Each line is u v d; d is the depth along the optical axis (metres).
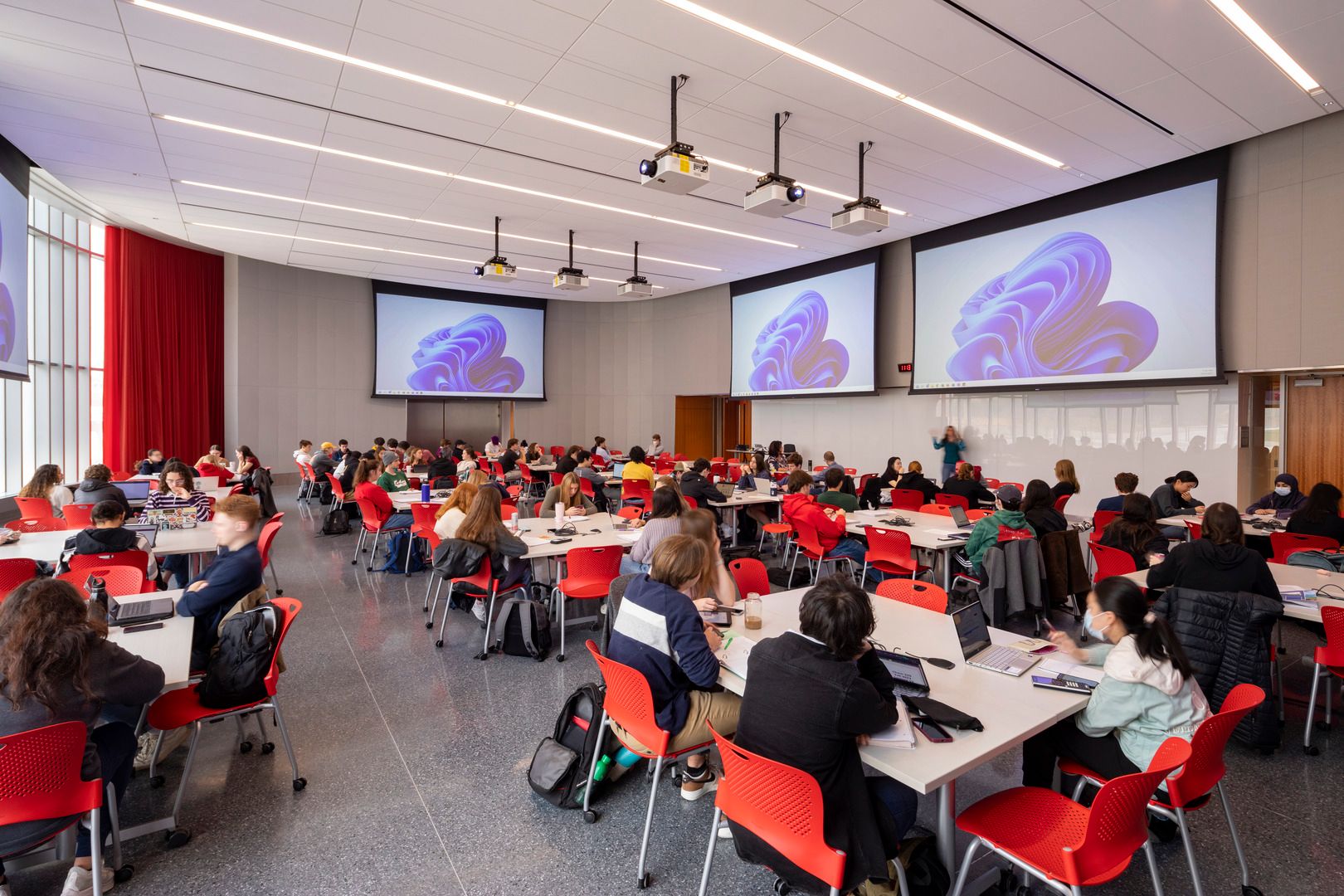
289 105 5.76
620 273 13.02
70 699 1.99
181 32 4.64
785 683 1.84
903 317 10.85
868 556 5.25
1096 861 1.69
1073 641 2.63
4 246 6.34
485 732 3.39
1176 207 7.29
